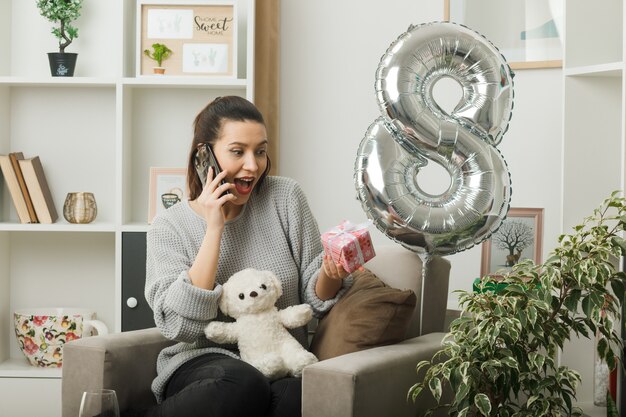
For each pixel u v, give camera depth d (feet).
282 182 7.95
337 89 10.77
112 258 10.85
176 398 6.51
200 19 10.16
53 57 10.16
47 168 10.77
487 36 10.08
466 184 7.66
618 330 7.96
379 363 6.43
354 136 10.77
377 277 7.95
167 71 10.18
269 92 10.59
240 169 7.40
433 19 10.55
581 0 8.63
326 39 10.76
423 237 7.72
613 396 8.31
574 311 7.09
